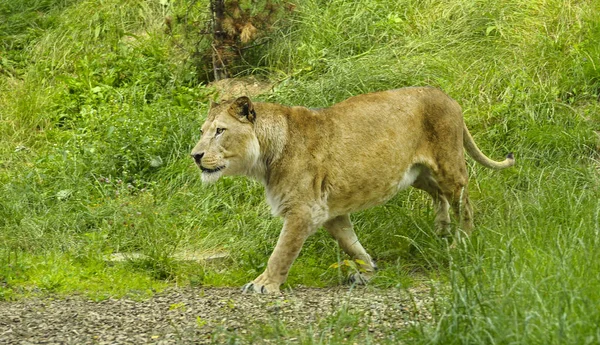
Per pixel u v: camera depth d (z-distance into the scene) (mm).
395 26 18641
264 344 9172
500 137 15828
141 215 14469
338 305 10648
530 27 17906
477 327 8273
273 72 18781
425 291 11117
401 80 16828
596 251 10133
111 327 10359
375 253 13453
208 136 11727
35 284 12531
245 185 15281
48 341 9852
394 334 9000
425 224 13383
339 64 17406
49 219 14875
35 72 19891
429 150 12820
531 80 16672
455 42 17984
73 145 16953
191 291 12242
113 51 20016
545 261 10062
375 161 12242
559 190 13703
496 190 14367
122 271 12984
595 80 16625
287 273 12078
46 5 22125
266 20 19031
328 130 12102
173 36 19484
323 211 12086
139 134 16578
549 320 8273
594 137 15461
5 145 17797
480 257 10312
